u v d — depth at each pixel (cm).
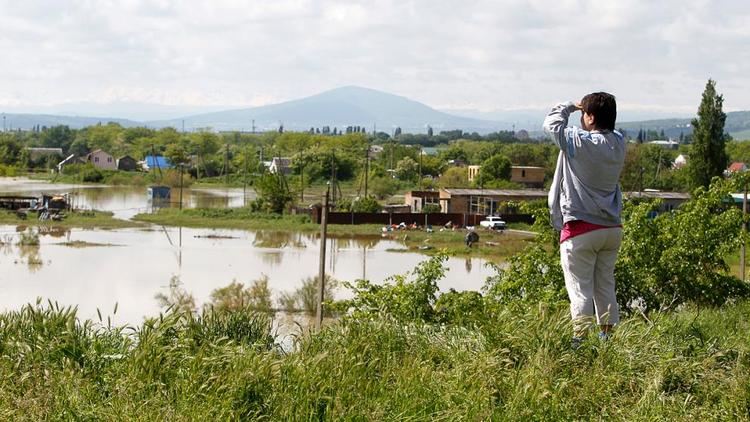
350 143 16000
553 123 596
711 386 511
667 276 1099
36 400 463
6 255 3906
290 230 6028
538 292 1082
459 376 510
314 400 478
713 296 1112
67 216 6419
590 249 602
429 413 478
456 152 13762
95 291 2806
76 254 4019
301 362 516
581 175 596
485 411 463
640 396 499
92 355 561
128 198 9225
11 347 565
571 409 479
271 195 7300
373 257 4341
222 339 571
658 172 8119
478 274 3697
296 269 3688
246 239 5225
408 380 509
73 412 452
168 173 11775
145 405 461
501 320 593
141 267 3556
